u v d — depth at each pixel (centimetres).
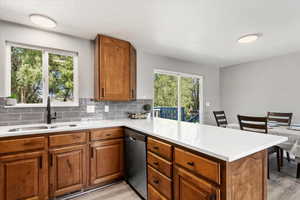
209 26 214
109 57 245
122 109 287
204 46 293
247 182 108
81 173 193
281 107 347
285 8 172
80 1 158
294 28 220
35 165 168
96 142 203
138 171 187
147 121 243
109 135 212
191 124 211
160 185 148
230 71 445
